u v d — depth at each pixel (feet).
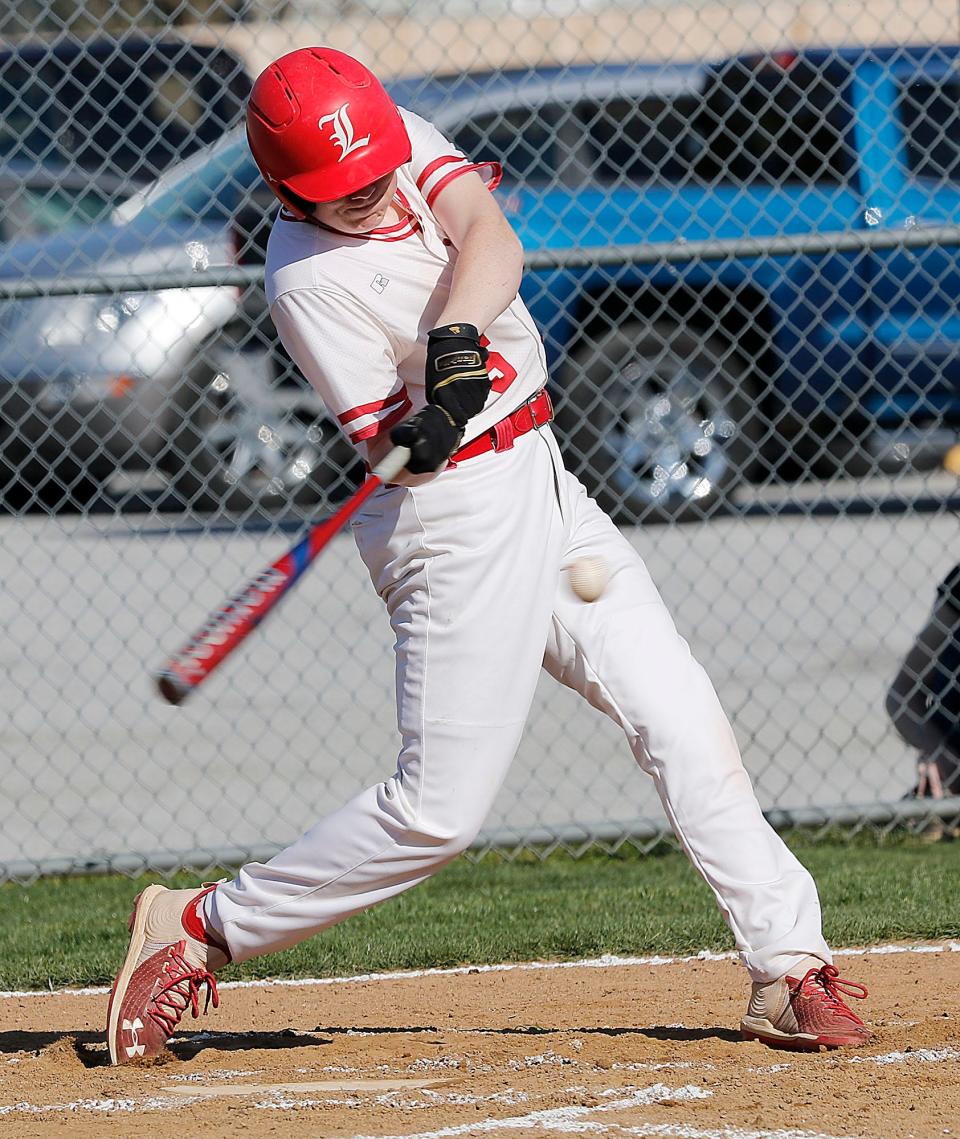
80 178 114.93
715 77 111.14
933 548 120.06
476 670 38.09
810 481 129.90
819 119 108.68
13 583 113.60
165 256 108.88
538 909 60.75
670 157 110.83
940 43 112.37
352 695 88.53
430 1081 38.81
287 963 53.62
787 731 78.23
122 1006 40.78
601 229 109.19
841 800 74.84
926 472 125.08
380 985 51.49
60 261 108.06
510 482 38.04
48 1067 41.27
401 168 37.99
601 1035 42.60
